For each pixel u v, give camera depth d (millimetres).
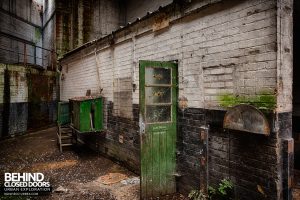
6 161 7617
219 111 4102
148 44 5832
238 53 3771
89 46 8945
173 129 5000
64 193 5148
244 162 3732
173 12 5012
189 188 4770
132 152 6441
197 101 4531
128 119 6602
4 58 15805
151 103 4785
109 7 15562
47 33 17875
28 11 18672
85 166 7055
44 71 13398
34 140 10633
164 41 5340
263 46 3434
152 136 4793
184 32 4805
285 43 3410
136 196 4945
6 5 15953
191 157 4688
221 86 4062
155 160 4828
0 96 10258
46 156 8172
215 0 4090
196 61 4543
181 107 4922
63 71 12430
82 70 9836
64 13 14578
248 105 3543
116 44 7176
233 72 3857
